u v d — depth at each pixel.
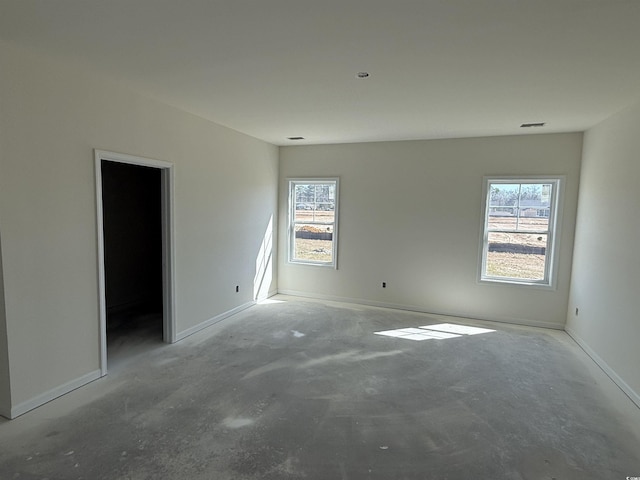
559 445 2.42
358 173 5.84
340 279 6.11
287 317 5.18
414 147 5.50
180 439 2.41
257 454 2.28
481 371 3.54
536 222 5.04
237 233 5.23
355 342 4.25
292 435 2.48
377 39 2.31
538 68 2.71
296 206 6.39
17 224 2.56
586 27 2.10
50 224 2.78
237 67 2.81
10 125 2.48
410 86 3.16
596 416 2.78
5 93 2.45
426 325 4.94
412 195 5.56
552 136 4.82
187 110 4.05
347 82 3.10
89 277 3.10
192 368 3.49
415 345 4.19
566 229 4.84
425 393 3.09
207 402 2.88
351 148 5.86
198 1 1.88
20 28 2.21
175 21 2.11
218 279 4.88
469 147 5.21
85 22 2.13
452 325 4.98
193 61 2.71
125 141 3.36
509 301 5.16
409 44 2.37
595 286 3.98
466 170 5.25
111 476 2.07
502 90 3.21
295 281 6.43
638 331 3.00
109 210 5.35
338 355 3.86
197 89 3.35
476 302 5.33
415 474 2.13
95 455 2.24
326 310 5.57
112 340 4.20
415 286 5.64
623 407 2.92
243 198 5.33
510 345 4.25
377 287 5.88
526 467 2.21
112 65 2.80
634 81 2.89
